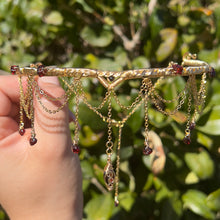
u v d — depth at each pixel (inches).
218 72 18.3
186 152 18.4
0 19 20.2
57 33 20.9
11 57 20.5
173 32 18.7
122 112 17.8
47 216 12.5
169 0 19.8
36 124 12.4
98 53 21.1
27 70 12.0
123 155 18.0
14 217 12.7
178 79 17.8
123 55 19.6
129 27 21.1
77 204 13.0
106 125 17.6
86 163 18.3
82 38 21.0
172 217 18.3
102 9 19.5
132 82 18.3
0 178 12.4
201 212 18.0
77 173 12.9
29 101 12.7
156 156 17.4
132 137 17.9
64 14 20.2
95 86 18.9
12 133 13.3
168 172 18.6
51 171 12.3
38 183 12.3
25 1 20.1
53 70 11.9
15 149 12.4
